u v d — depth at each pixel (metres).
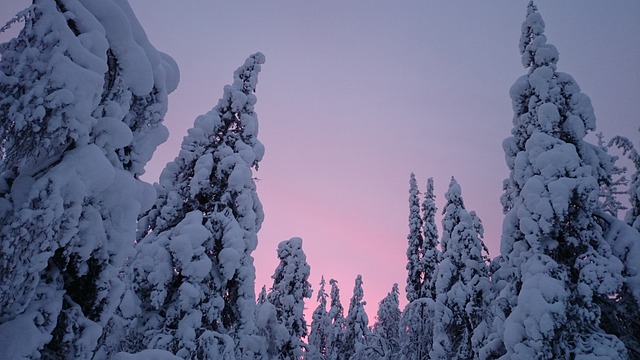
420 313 23.11
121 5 5.73
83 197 4.43
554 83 12.71
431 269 26.31
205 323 11.91
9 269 3.89
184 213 13.66
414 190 29.55
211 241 12.70
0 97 4.18
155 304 11.00
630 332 10.30
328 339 36.91
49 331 4.22
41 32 4.50
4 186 4.45
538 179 11.42
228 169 14.14
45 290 4.39
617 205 12.70
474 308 17.30
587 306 9.91
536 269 10.71
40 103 4.18
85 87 4.47
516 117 13.68
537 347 9.50
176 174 14.62
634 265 10.52
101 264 4.83
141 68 5.54
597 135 14.41
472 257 20.08
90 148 4.65
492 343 12.08
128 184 5.15
